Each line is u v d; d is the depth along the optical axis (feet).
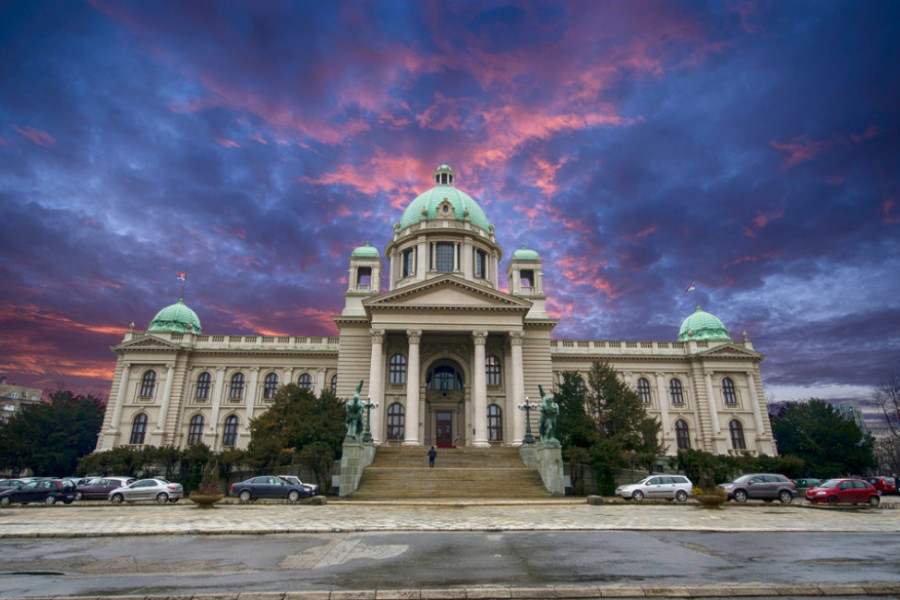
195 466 157.58
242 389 220.64
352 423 126.82
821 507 102.12
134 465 159.33
